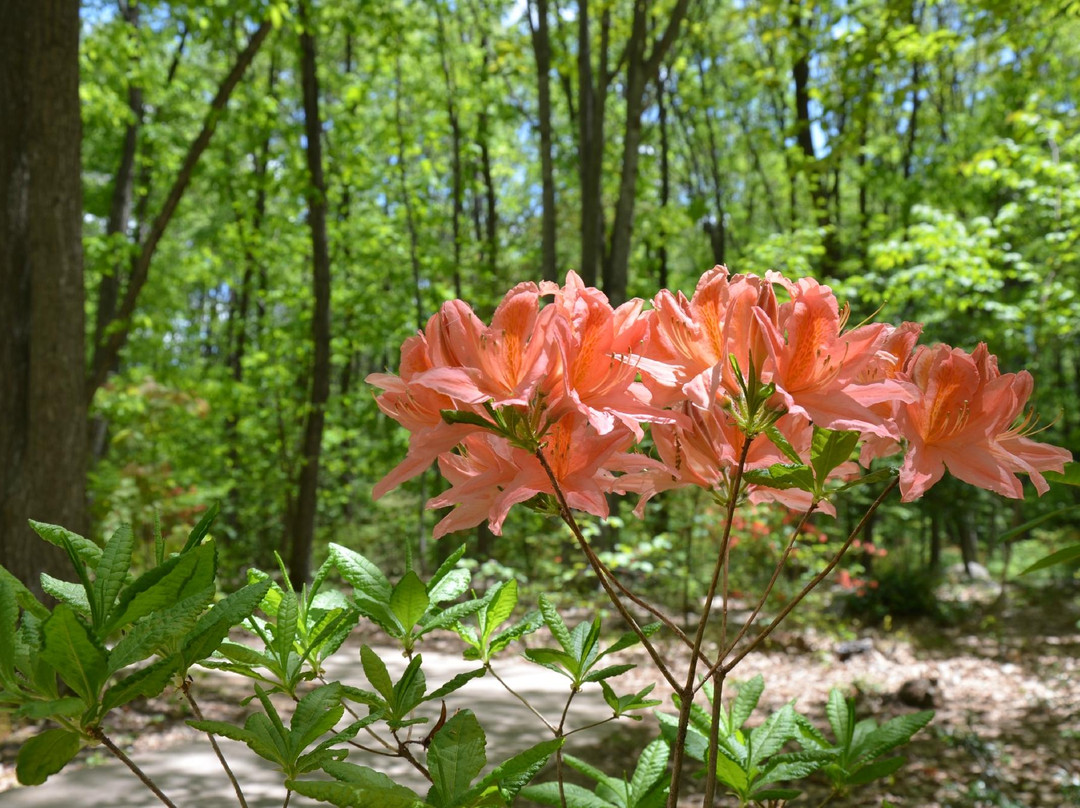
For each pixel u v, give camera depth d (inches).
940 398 42.6
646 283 647.1
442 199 722.8
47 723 202.8
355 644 333.1
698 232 809.5
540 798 51.4
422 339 43.7
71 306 231.8
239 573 536.4
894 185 581.3
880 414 44.5
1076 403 573.6
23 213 231.8
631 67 418.9
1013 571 661.3
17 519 222.4
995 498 526.0
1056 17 332.2
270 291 631.2
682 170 857.5
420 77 588.1
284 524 584.7
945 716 253.4
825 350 40.7
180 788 181.5
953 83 636.7
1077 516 504.7
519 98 733.9
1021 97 461.4
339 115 571.2
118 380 414.6
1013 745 224.8
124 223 515.8
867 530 484.4
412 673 44.0
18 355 228.7
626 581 374.9
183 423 468.8
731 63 735.1
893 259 376.2
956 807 179.2
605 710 247.0
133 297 299.7
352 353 647.8
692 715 53.7
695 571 382.0
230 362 828.0
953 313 435.2
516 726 226.4
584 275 423.2
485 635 51.5
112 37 415.2
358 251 623.8
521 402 37.2
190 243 722.2
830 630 391.9
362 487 717.9
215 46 354.3
